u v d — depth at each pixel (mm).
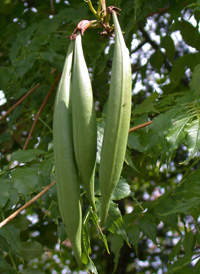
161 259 4957
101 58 3115
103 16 1497
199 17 2531
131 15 2768
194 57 2742
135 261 5441
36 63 3012
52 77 3133
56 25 2924
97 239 5371
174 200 2379
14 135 3971
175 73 2793
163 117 2031
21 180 1972
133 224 2346
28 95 3090
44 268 5930
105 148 1274
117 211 1847
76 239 1348
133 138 2182
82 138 1299
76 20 2863
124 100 1280
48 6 3723
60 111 1353
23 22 3969
